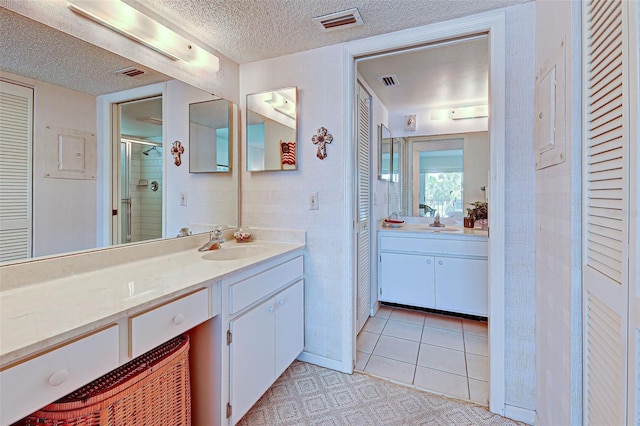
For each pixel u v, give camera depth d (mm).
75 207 1351
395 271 3004
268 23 1680
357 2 1490
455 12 1583
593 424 942
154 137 1696
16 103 1165
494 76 1573
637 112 720
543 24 1360
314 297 2066
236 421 1420
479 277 2711
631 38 739
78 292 1083
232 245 2014
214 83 2031
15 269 1137
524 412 1567
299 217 2088
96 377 892
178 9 1548
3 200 1130
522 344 1566
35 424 899
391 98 3068
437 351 2268
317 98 2004
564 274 1123
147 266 1466
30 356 751
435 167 3371
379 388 1829
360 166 2500
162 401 1145
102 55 1417
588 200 985
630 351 748
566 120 1093
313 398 1736
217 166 2088
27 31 1178
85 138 1388
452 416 1599
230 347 1388
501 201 1578
